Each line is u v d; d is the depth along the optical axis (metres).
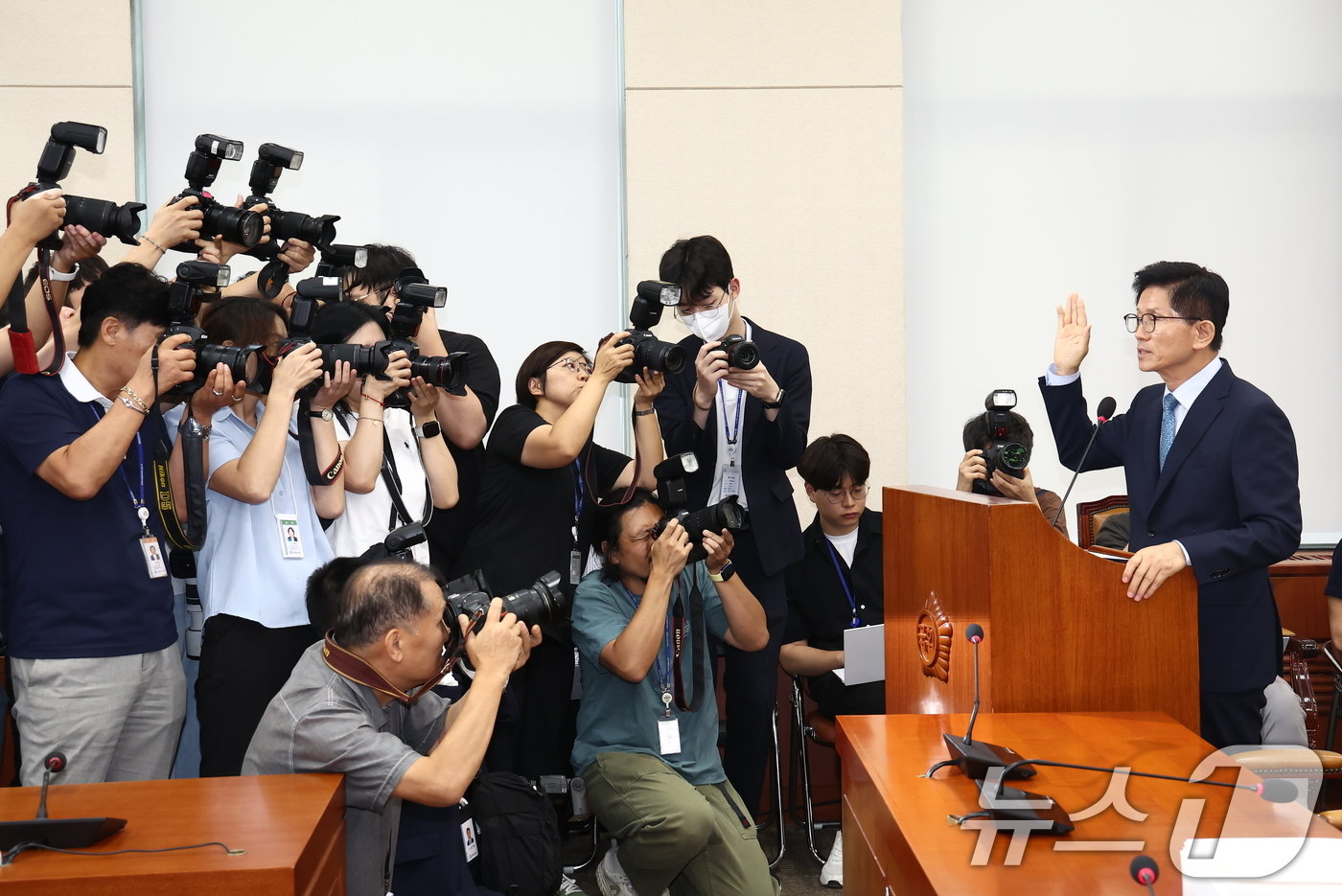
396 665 1.94
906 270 4.71
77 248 2.55
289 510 2.51
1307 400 4.80
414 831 2.33
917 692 2.29
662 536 2.68
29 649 2.31
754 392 3.09
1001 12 4.68
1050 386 2.77
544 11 4.52
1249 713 2.41
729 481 3.28
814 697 3.53
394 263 3.08
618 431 4.49
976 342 4.73
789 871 3.39
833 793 3.88
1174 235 4.75
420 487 2.81
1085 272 4.74
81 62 4.27
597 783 2.77
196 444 2.30
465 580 2.20
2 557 2.39
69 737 2.29
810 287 4.54
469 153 4.52
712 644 3.22
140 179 4.33
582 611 2.86
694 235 4.50
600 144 4.55
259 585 2.45
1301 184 4.77
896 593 2.41
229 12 4.40
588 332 4.58
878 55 4.53
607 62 4.54
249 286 3.27
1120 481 4.74
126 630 2.35
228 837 1.56
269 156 2.88
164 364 2.22
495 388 3.39
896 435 4.56
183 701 2.52
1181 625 2.03
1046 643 1.99
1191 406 2.50
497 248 4.54
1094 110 4.72
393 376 2.51
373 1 4.46
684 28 4.48
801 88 4.52
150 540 2.43
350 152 4.47
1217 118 4.74
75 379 2.36
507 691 3.03
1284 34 4.74
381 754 1.85
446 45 4.49
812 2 4.52
